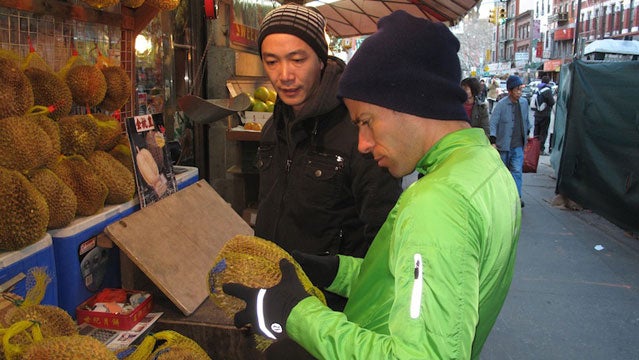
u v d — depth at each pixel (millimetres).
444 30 1095
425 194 969
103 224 1845
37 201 1470
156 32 4492
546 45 61969
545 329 3959
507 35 78688
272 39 1894
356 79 1075
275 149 2131
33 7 1819
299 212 1950
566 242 6082
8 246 1411
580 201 7289
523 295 4551
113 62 2342
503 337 3826
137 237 1857
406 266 925
